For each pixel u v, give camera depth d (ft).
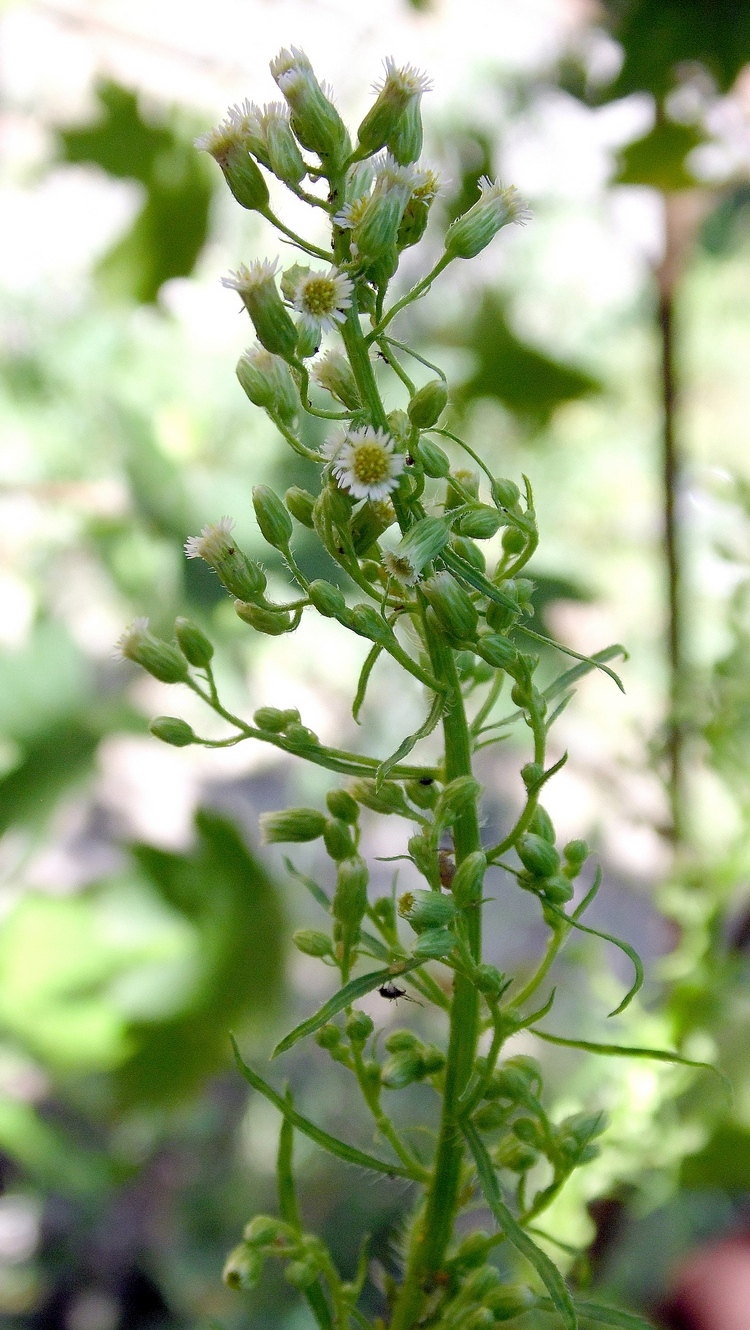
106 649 1.27
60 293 1.24
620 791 0.96
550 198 1.30
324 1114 1.37
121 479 1.08
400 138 0.55
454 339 1.19
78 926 0.96
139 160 1.16
